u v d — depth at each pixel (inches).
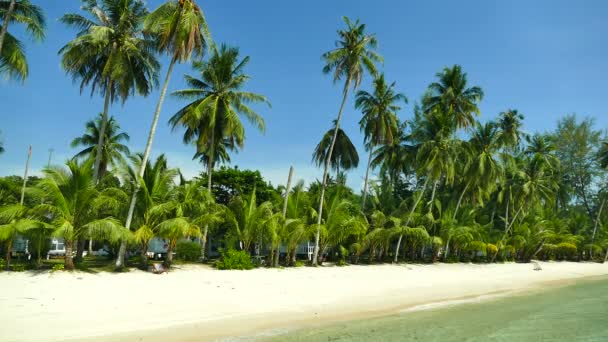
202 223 929.5
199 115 1023.6
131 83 948.0
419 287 948.0
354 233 1201.4
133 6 924.0
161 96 892.6
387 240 1397.6
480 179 1642.5
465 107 1577.3
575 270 1726.1
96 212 799.1
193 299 618.2
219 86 1123.9
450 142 1437.0
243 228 1066.1
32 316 462.9
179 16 866.1
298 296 715.4
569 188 2474.2
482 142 1652.3
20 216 768.3
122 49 896.3
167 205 883.4
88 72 963.3
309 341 451.8
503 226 2079.2
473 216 1669.5
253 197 1117.1
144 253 882.8
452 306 748.6
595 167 2539.4
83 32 908.0
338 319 583.5
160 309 547.8
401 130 1621.6
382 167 1696.6
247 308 600.1
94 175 925.8
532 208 2112.5
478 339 512.1
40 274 713.6
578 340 528.7
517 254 1996.8
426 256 1694.1
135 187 858.8
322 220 1232.8
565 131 2664.9
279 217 1067.9
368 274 1067.3
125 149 1555.1
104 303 545.6
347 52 1208.8
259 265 1061.1
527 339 525.7
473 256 1736.0
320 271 1044.5
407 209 1525.6
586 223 2257.6
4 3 834.8
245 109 1130.7
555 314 708.0
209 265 1023.6
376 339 478.9
